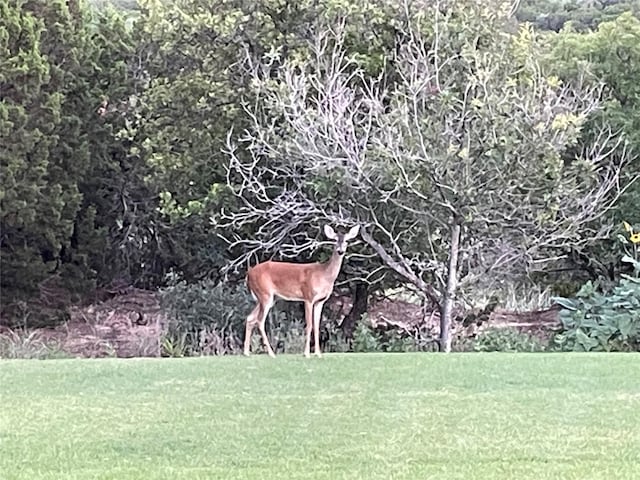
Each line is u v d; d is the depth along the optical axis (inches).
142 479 198.5
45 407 264.7
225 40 520.7
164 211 527.8
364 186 456.8
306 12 508.4
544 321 554.6
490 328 526.6
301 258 523.2
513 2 495.2
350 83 498.6
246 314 517.3
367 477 199.2
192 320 522.0
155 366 330.3
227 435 233.8
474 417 250.5
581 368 319.3
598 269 550.0
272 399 274.4
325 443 225.9
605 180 484.7
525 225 456.4
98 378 306.7
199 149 525.0
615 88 543.5
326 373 314.2
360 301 541.0
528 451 218.1
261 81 478.3
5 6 551.5
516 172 438.6
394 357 349.1
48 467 207.6
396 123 440.5
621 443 224.7
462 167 437.4
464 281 475.8
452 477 198.8
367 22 499.2
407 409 260.1
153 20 538.9
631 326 466.3
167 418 251.3
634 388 286.2
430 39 484.7
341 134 452.1
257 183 483.5
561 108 464.4
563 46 553.3
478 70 437.4
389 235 467.5
